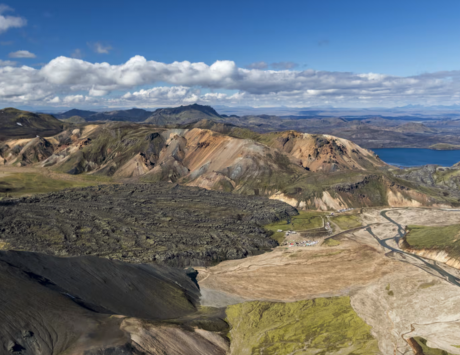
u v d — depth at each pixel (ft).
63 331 164.35
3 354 144.77
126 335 167.22
